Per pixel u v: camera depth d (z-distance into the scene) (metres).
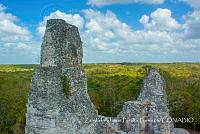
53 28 16.80
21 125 45.41
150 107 22.08
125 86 57.00
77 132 15.94
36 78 16.92
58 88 16.25
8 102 49.91
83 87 17.53
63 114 15.99
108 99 52.78
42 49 17.17
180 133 33.25
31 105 16.97
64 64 16.59
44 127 16.48
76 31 17.84
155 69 23.72
